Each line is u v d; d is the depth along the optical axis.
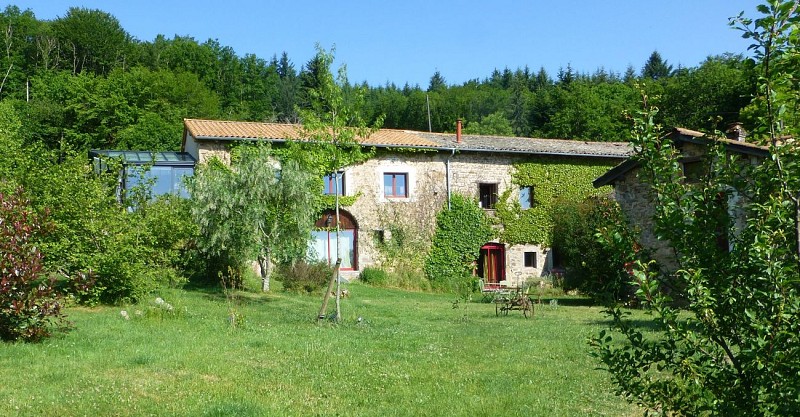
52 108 46.75
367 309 19.58
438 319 17.55
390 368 9.77
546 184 33.41
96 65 62.44
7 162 16.05
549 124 60.84
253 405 7.37
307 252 24.45
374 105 75.19
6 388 7.57
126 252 15.50
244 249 20.58
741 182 4.38
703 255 4.29
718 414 4.13
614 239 4.52
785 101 4.11
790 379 3.74
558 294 28.62
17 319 10.02
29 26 59.28
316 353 10.67
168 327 12.59
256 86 71.38
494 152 32.34
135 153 29.44
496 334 14.06
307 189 21.67
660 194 4.50
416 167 31.33
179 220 19.19
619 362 4.52
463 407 7.73
